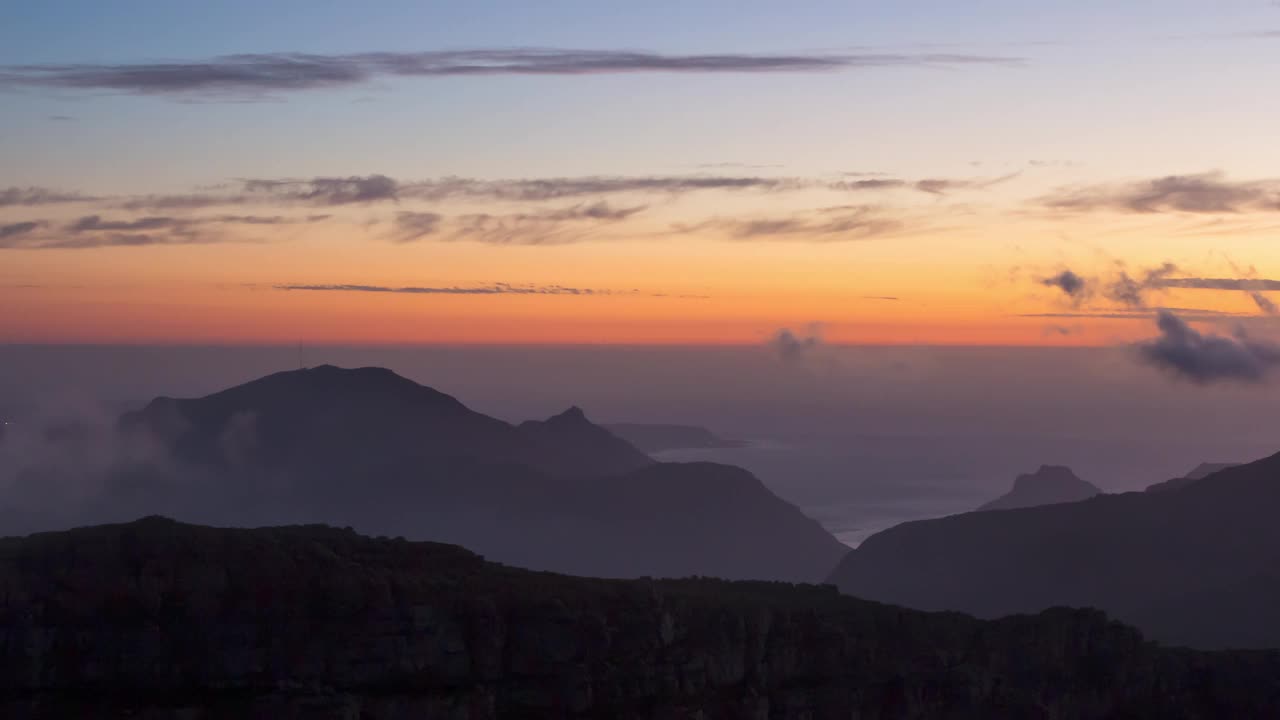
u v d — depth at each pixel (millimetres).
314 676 66812
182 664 65750
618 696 70375
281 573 68688
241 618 67062
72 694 63875
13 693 63250
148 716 62625
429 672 68438
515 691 69125
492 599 71312
